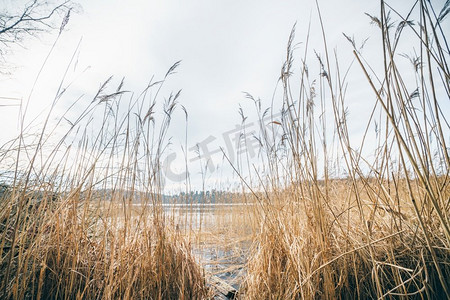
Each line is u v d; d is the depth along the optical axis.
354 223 2.26
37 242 1.94
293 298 1.79
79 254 2.23
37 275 2.04
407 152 1.23
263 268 2.24
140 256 2.27
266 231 2.45
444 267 1.71
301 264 1.94
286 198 2.80
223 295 2.65
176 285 2.33
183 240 2.92
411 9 1.32
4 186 2.29
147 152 2.73
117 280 2.10
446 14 1.29
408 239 1.88
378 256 1.90
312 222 2.08
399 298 1.66
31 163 1.79
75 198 2.33
